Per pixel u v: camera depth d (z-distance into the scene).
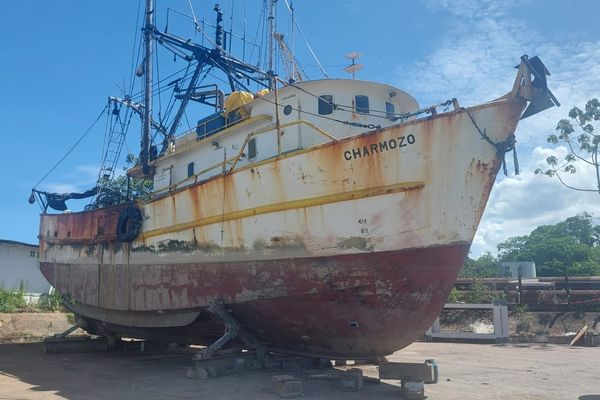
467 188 7.97
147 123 14.80
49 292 26.97
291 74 15.40
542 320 18.22
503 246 53.94
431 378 8.64
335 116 10.61
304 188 9.09
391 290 8.49
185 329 11.91
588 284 21.78
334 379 8.95
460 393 7.89
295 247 9.14
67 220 16.27
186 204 11.30
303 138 10.46
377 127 9.22
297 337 10.03
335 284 8.78
